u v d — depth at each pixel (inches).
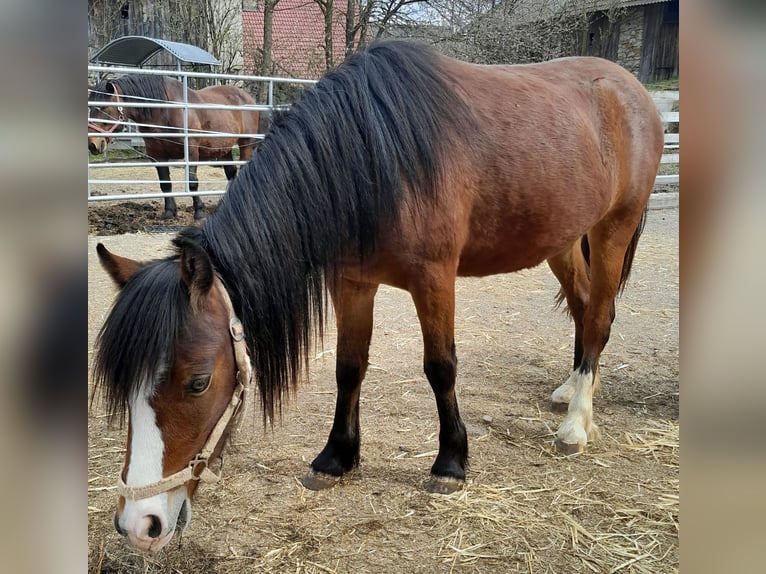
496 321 183.9
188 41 586.6
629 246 130.6
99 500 92.3
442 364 91.4
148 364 58.1
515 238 100.7
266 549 81.4
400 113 83.4
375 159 80.9
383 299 206.4
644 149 120.0
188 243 58.9
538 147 97.9
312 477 96.6
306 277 78.6
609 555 81.7
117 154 491.5
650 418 123.7
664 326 179.9
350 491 95.7
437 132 86.0
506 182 94.3
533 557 80.9
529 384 139.9
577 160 103.9
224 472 100.4
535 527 87.1
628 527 87.7
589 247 125.3
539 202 98.6
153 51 442.3
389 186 81.4
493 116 95.3
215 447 66.8
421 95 86.6
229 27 583.5
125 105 278.5
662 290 215.3
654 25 571.2
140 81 308.5
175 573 76.7
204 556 79.9
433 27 480.7
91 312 168.4
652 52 577.3
